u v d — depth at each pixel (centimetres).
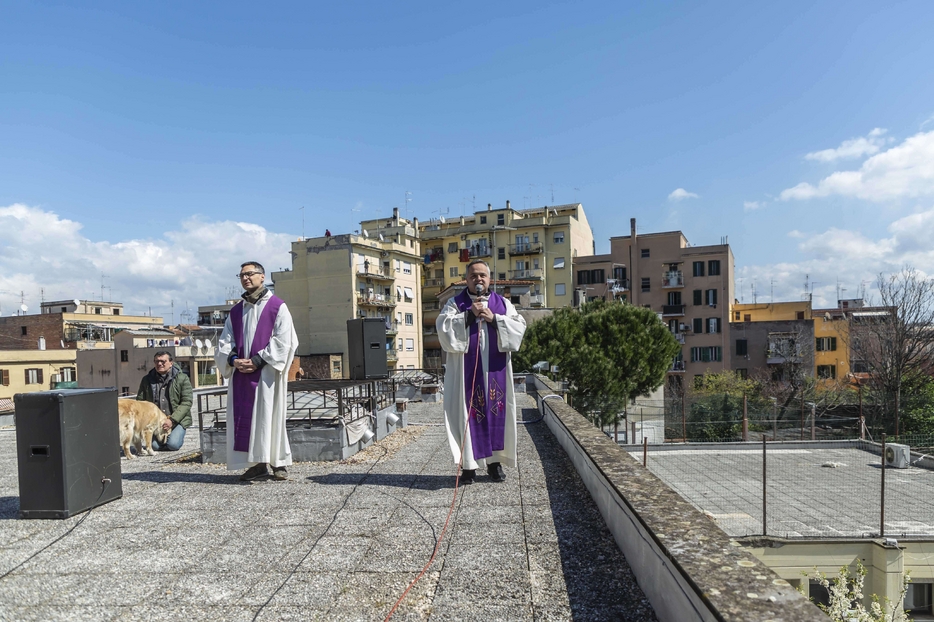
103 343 5381
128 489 535
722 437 3247
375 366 834
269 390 544
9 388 4338
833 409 3856
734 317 6712
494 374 528
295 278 5656
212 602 295
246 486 538
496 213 6700
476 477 555
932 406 3425
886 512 1670
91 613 286
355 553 358
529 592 296
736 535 1480
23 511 443
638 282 6003
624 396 2912
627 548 329
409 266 6347
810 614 174
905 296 3588
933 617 1346
